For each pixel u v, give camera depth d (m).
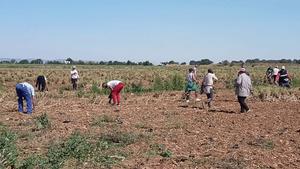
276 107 22.83
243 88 20.27
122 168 10.14
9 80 50.16
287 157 11.30
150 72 72.62
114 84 23.42
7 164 9.60
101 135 13.61
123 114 19.33
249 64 163.25
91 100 25.22
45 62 192.62
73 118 17.88
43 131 14.56
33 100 20.27
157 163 10.59
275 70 40.19
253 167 10.25
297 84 42.81
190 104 24.09
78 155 10.83
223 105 23.81
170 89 35.78
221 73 69.50
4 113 19.53
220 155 11.40
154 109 21.38
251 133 14.70
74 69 36.03
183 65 155.00
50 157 10.47
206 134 14.46
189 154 11.51
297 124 16.80
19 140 13.12
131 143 12.90
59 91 32.22
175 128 15.68
